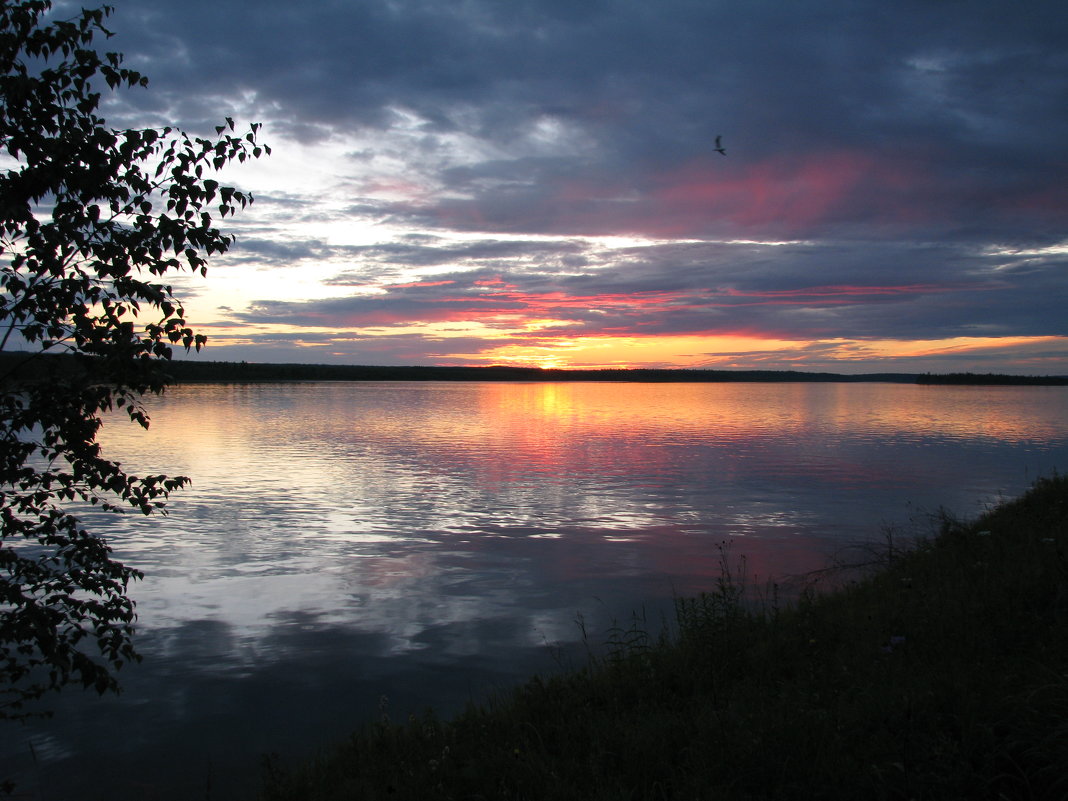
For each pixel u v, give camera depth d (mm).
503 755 5387
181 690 9016
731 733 5047
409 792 5137
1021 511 12719
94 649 10344
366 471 31141
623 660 7664
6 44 4730
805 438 49156
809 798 4223
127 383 4996
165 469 31094
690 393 172750
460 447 41562
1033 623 6367
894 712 4949
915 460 36344
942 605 7273
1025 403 118375
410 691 8922
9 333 4871
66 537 5688
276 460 34625
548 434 51094
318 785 5727
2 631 5023
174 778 6910
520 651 10281
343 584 13891
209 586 13797
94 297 4945
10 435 5023
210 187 5176
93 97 5113
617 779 4742
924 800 4070
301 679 9312
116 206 5047
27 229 4773
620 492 25906
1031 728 4355
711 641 7273
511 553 16578
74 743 7664
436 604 12641
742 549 16844
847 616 7938
